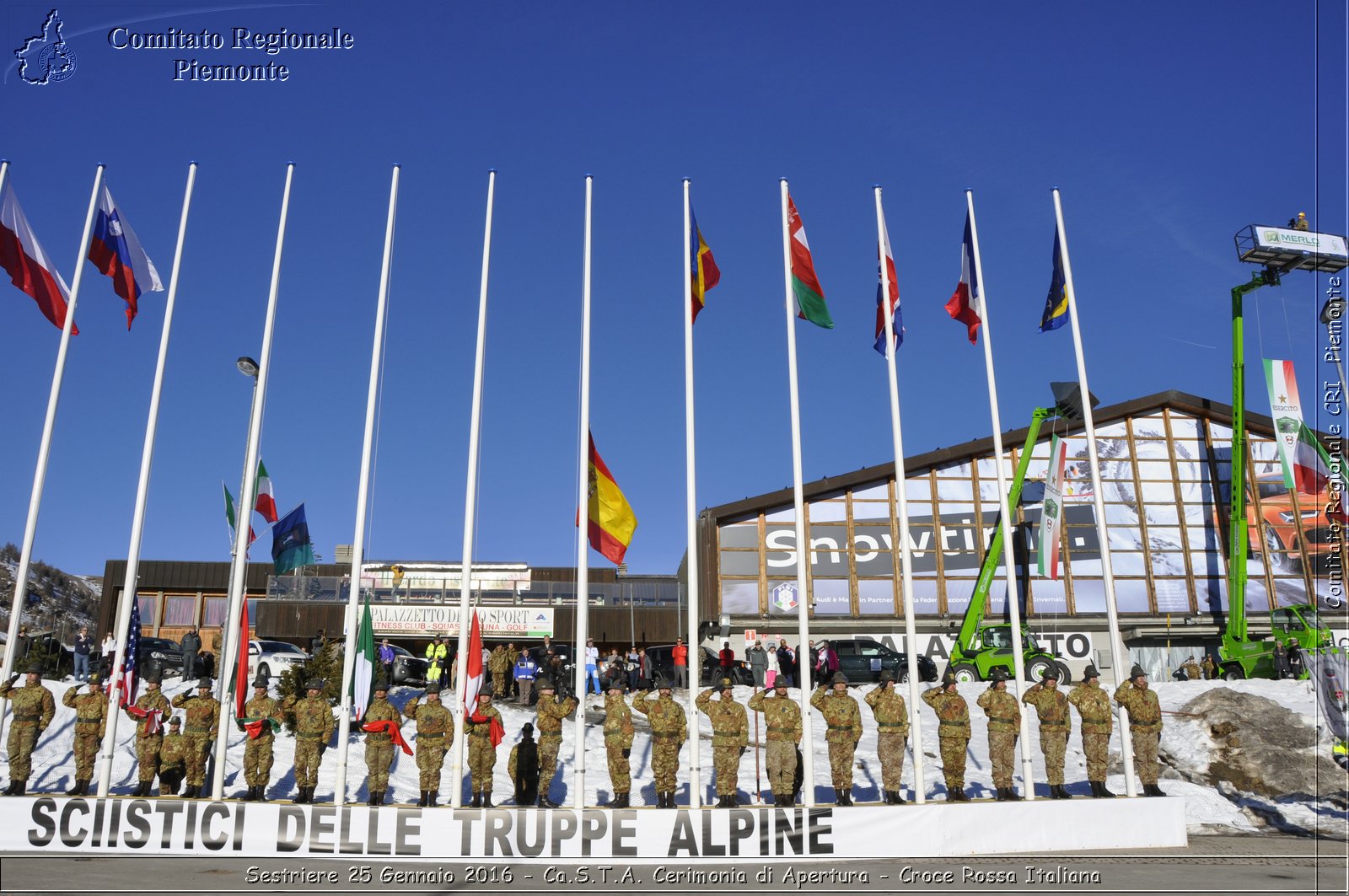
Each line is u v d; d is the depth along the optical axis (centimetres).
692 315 1739
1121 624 3781
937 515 3859
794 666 3052
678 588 4509
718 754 1577
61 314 1789
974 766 2144
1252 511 3928
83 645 2741
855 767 2102
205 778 1678
